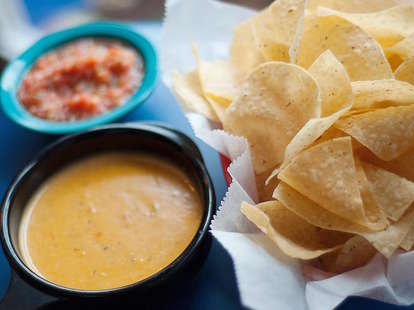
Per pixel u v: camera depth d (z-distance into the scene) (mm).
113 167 275
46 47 371
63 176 272
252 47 282
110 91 338
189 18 302
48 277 232
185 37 306
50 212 257
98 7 630
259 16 275
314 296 205
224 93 266
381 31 252
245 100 244
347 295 204
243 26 283
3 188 299
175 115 331
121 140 277
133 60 356
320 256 221
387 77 236
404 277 214
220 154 258
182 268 217
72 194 264
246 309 227
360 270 213
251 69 277
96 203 259
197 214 248
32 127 313
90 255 237
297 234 220
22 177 255
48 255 240
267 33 269
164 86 349
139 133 273
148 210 253
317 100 221
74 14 630
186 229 243
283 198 217
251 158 239
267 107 241
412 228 210
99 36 378
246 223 227
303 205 216
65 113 330
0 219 235
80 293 208
